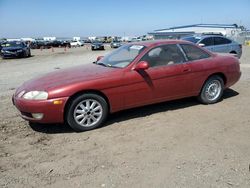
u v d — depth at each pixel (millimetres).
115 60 6309
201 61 6633
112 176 3801
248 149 4477
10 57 27656
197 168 3938
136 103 5875
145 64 5648
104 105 5512
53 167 4074
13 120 6086
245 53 24781
